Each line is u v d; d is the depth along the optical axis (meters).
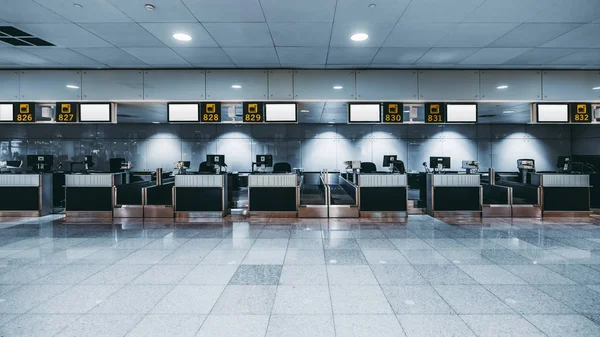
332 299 3.43
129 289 3.69
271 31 5.73
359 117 8.13
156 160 14.25
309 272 4.23
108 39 6.10
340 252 5.14
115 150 14.22
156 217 8.34
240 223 7.60
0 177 8.68
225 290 3.66
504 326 2.87
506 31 5.77
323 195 9.15
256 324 2.92
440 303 3.32
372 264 4.54
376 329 2.83
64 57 7.19
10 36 5.96
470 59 7.37
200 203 8.34
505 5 4.79
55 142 14.12
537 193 8.41
